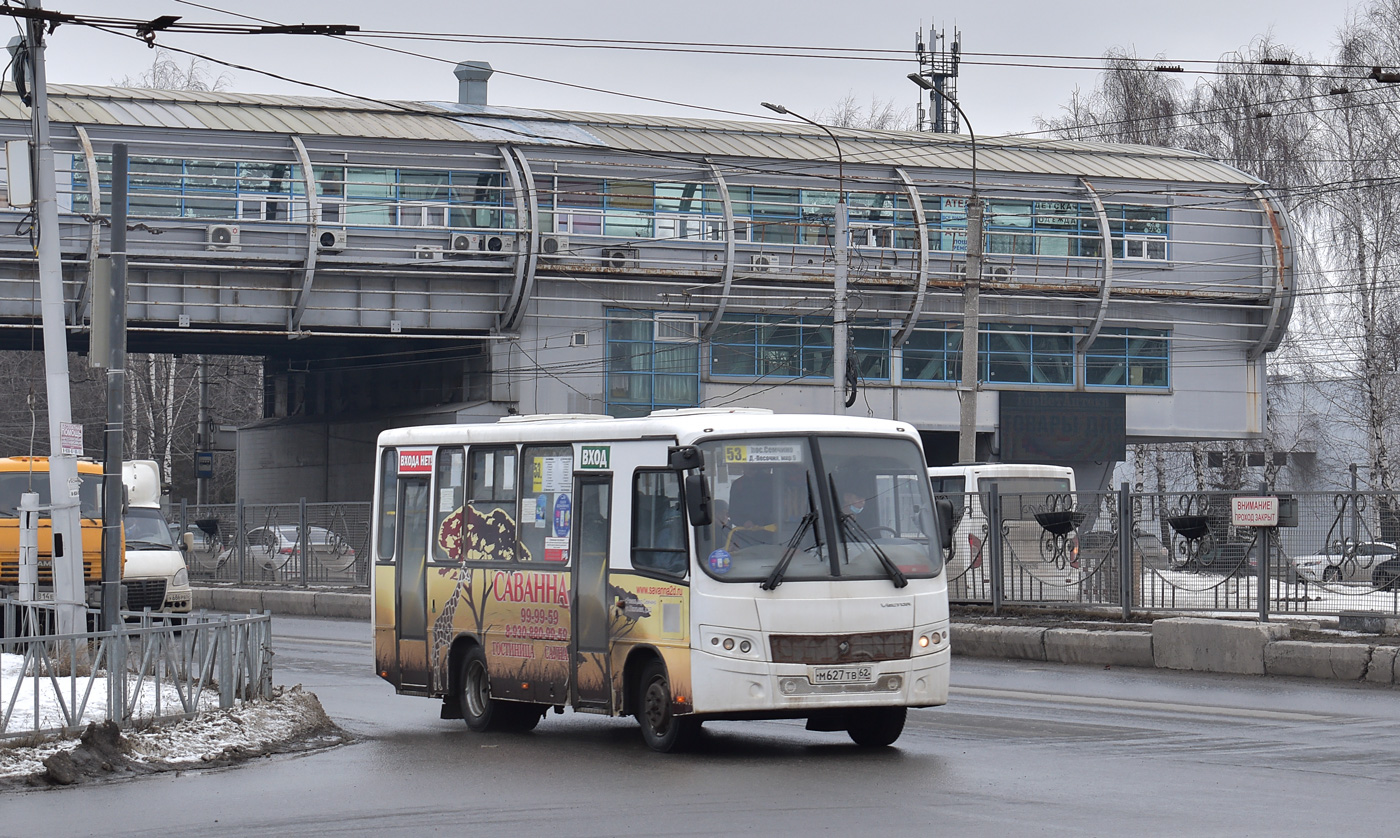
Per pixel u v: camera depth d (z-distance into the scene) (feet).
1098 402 229.66
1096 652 87.35
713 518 52.60
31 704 53.57
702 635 51.88
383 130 193.98
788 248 210.18
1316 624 85.97
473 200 197.88
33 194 75.97
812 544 52.75
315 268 185.26
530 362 201.46
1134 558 96.53
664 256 206.28
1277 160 238.07
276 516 158.30
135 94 189.26
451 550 64.08
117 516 72.13
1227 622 81.56
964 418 122.01
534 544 59.72
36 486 103.35
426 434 66.28
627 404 206.39
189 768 51.16
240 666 60.08
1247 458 250.37
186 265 179.73
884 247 213.46
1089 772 47.67
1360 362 221.05
